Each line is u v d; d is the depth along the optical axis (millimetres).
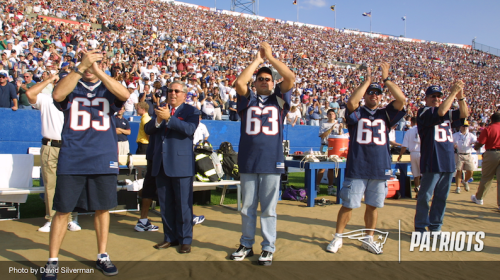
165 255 3730
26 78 9312
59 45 17594
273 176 3549
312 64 34188
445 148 4445
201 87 14453
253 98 3699
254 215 3695
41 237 4277
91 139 3164
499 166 6531
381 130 3955
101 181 3213
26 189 4879
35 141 8641
